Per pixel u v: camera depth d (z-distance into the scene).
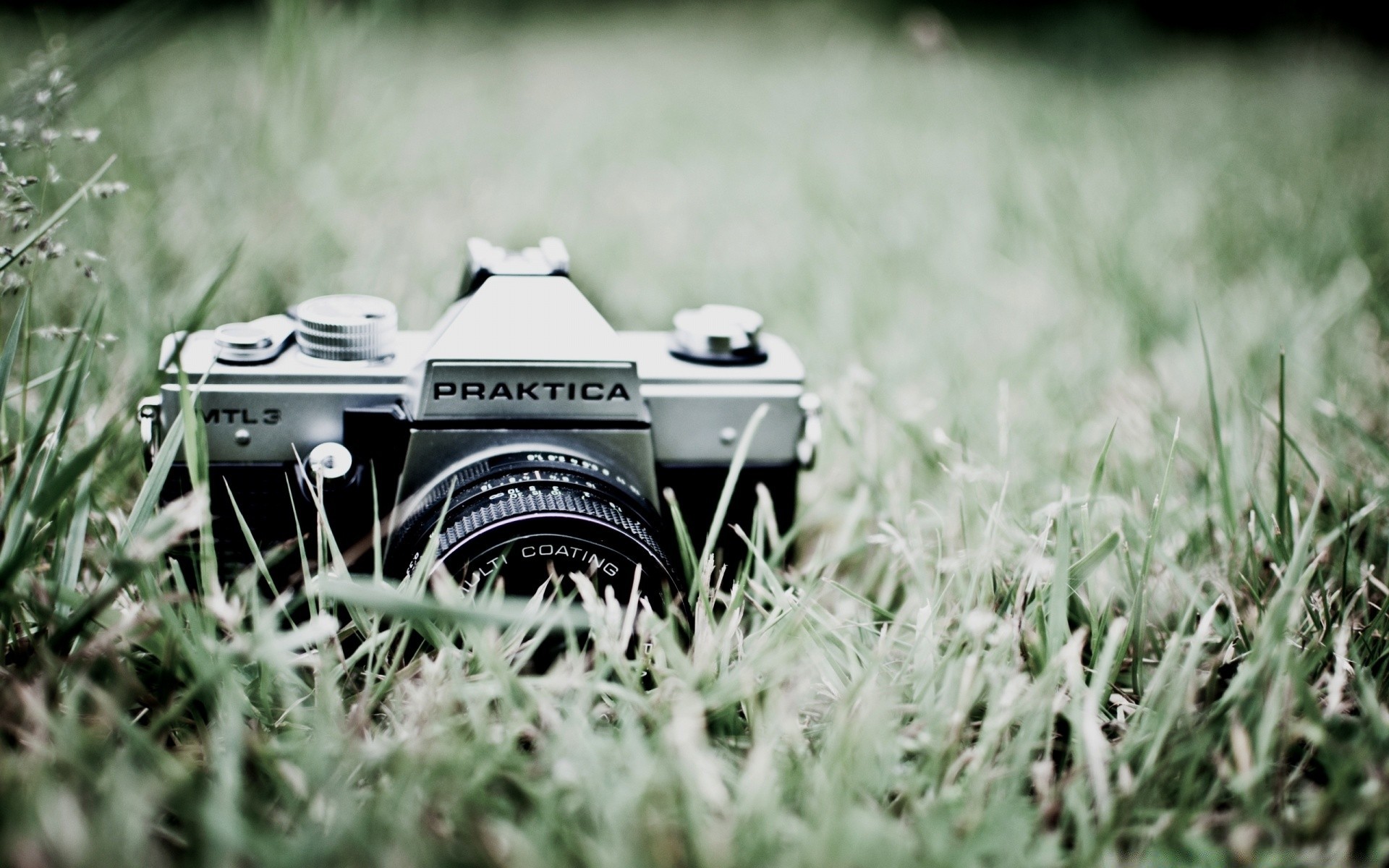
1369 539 0.46
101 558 0.43
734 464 0.44
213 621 0.41
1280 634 0.40
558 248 0.45
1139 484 0.48
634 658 0.42
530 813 0.38
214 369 0.43
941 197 0.88
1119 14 1.87
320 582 0.40
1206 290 0.66
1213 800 0.39
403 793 0.37
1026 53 1.88
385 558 0.43
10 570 0.39
